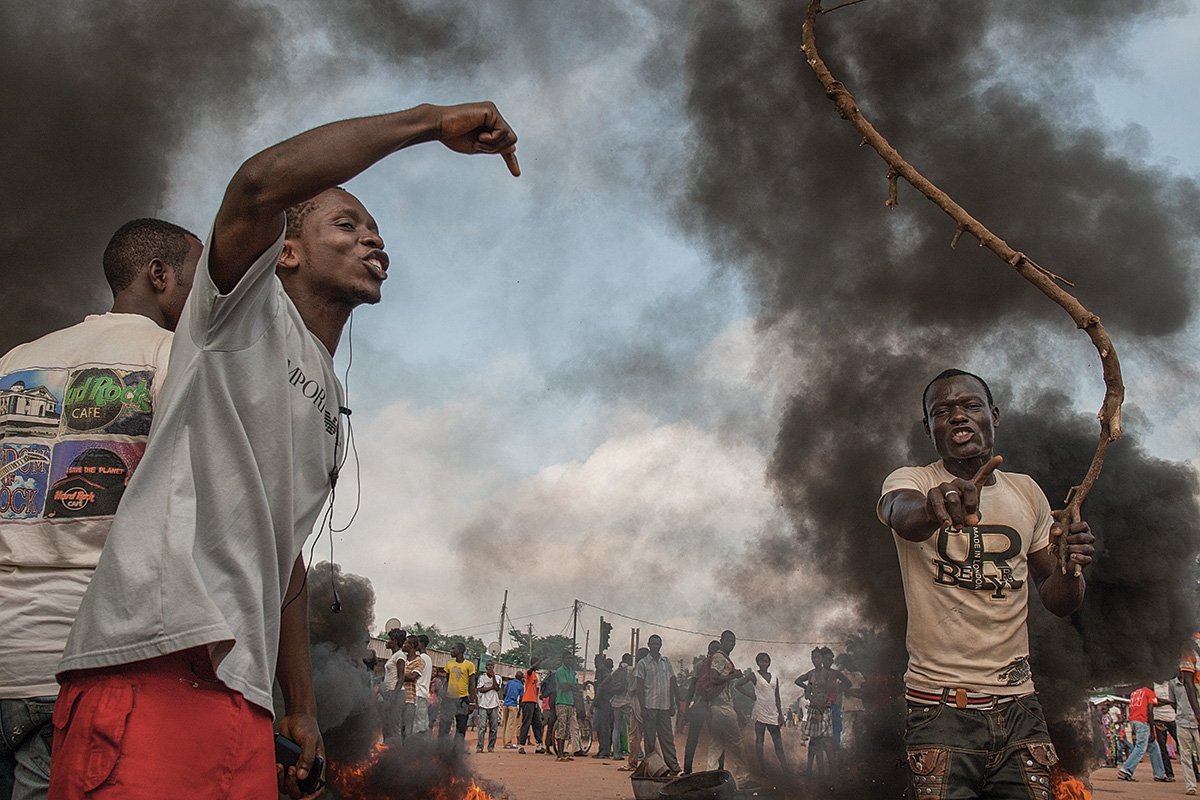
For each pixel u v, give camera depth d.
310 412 1.90
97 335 2.37
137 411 2.28
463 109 1.77
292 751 2.09
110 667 1.62
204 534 1.69
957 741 3.16
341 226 2.11
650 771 10.24
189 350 1.71
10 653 2.14
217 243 1.63
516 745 22.45
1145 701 14.56
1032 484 3.44
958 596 3.23
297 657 2.23
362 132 1.65
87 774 1.55
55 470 2.23
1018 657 3.24
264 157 1.58
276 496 1.79
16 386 2.30
